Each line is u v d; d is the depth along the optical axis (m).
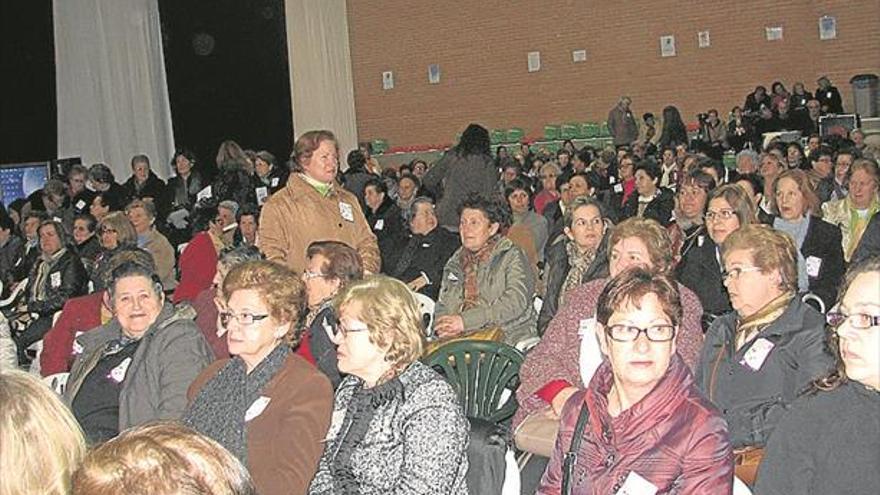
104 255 5.85
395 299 2.49
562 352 3.23
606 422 2.16
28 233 8.11
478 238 4.69
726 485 2.07
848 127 12.69
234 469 1.25
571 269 4.55
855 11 13.89
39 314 6.36
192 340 3.32
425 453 2.34
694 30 14.73
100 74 14.27
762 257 2.88
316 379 2.74
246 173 10.29
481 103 16.06
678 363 2.14
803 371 2.80
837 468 2.03
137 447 1.23
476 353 3.67
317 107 15.95
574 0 15.36
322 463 2.58
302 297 2.91
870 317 1.94
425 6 16.23
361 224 4.88
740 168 8.66
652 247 3.22
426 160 16.09
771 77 14.39
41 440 1.40
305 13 15.73
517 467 2.64
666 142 14.16
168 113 14.82
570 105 15.52
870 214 5.69
